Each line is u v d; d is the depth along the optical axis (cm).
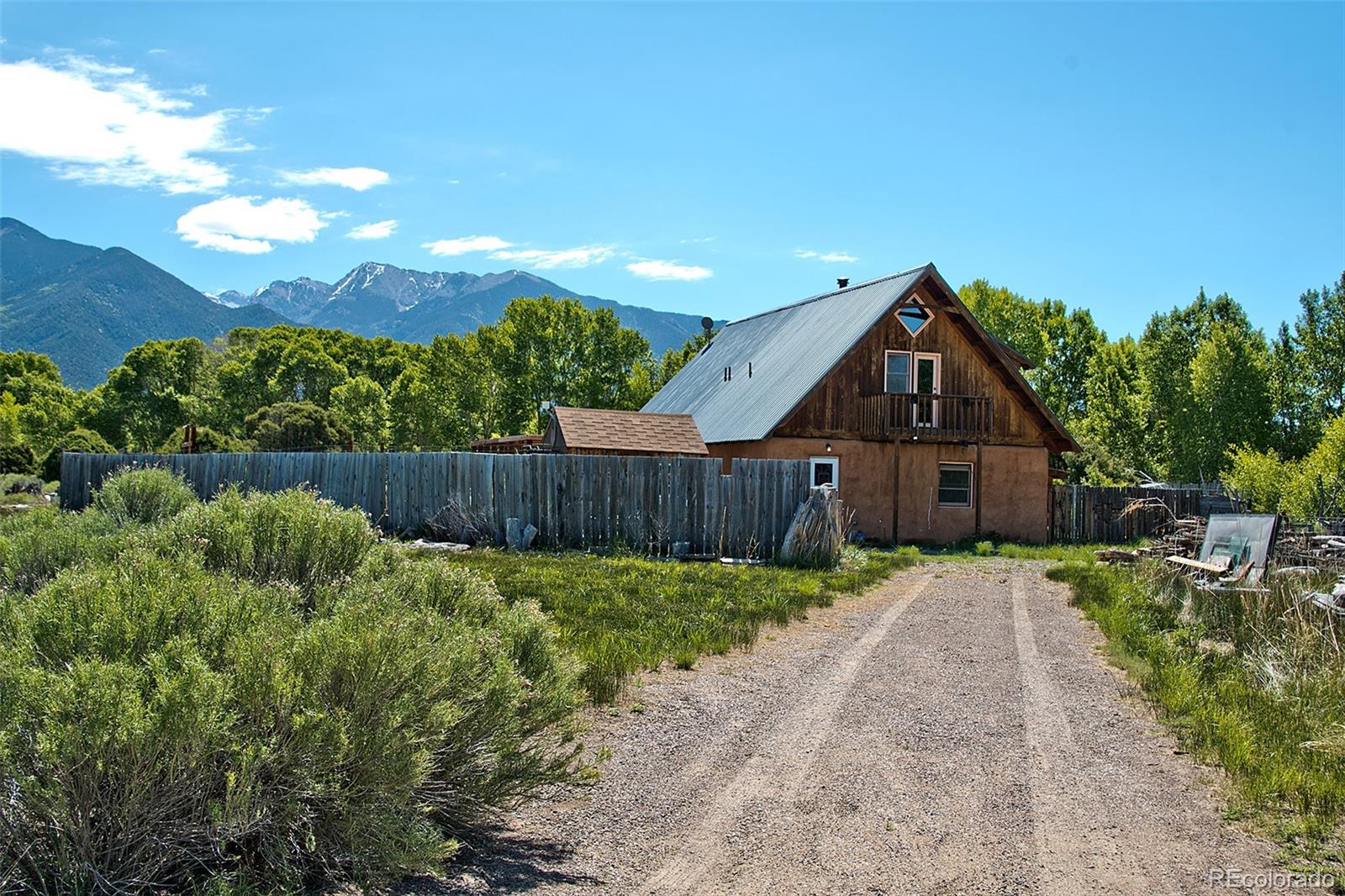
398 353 9856
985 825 519
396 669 430
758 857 471
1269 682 797
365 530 646
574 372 6412
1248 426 4753
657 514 1903
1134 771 612
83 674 361
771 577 1467
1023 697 798
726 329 3969
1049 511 2873
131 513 1435
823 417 2655
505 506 1931
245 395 7894
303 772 394
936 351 2773
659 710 731
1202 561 1438
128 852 370
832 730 687
